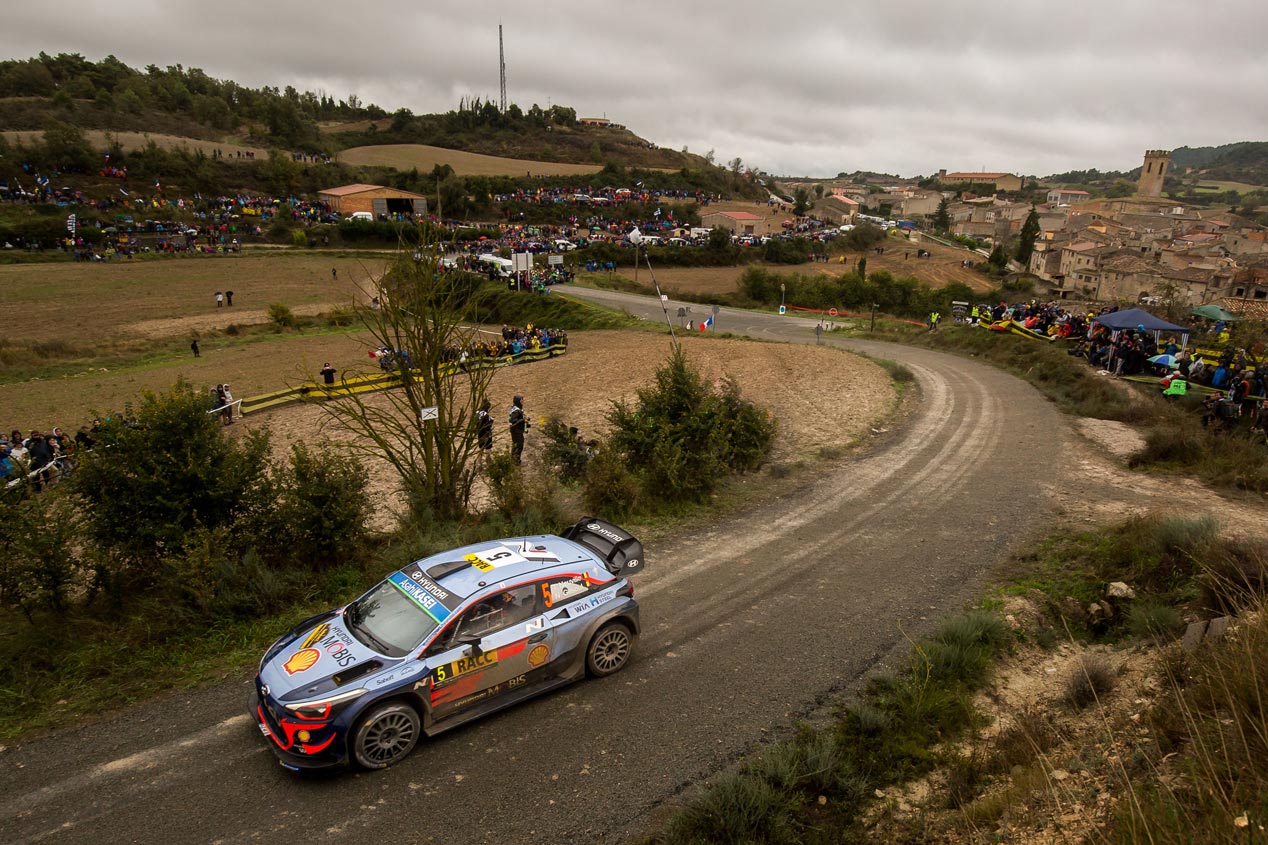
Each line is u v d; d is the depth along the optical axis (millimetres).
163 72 199375
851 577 10953
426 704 6875
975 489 15336
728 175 191750
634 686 8023
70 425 27766
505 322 57750
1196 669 6441
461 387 30953
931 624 9344
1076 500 14109
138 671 8172
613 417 15945
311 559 10688
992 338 37969
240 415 27812
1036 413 22875
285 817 6027
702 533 13000
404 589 7676
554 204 122375
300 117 181250
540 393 29562
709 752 6855
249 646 8719
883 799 6172
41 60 185250
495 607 7406
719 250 101375
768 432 17469
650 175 163125
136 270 70938
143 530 9609
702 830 5695
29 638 8422
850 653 8680
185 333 48219
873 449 19234
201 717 7371
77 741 6996
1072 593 9883
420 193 120000
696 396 15750
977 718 7312
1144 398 22984
